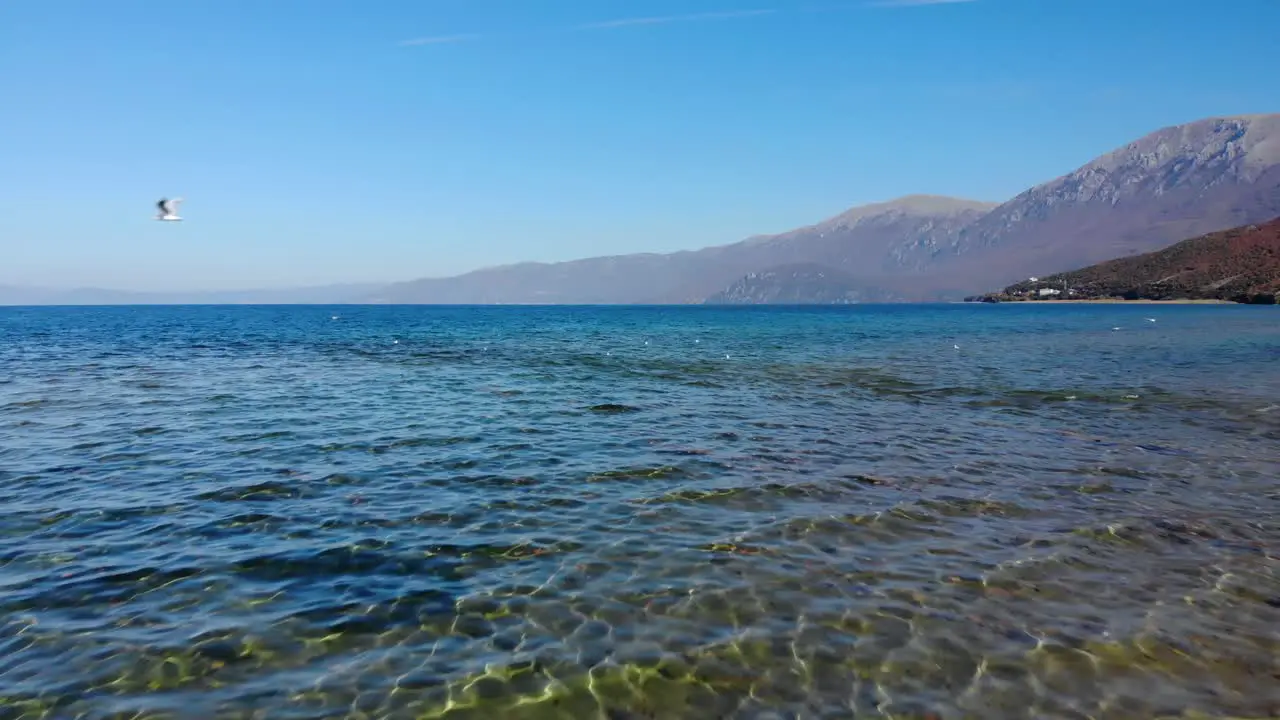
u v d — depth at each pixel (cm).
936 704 698
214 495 1374
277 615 873
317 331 8525
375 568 1018
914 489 1426
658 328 9750
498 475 1538
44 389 2902
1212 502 1339
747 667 762
